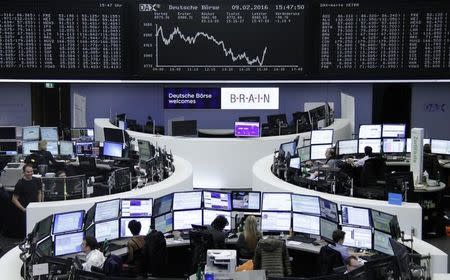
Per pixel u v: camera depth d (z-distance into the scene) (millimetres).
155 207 7996
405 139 12930
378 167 10695
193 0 10461
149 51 10539
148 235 7273
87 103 17656
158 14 10461
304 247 7574
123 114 16047
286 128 14188
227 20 10508
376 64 10414
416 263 5816
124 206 7922
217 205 8273
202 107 14977
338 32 10391
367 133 13023
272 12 10461
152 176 10312
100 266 6414
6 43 10250
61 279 5457
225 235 7645
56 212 7629
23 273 5590
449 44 10312
